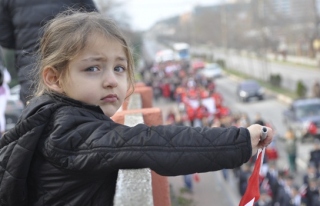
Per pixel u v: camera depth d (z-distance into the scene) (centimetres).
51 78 232
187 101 2753
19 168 217
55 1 437
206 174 1981
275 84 4869
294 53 7525
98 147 206
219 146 209
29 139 216
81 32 225
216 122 2294
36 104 225
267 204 1466
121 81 235
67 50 225
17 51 448
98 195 216
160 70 6894
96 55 226
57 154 210
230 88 5381
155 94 4747
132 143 206
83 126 213
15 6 442
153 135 208
